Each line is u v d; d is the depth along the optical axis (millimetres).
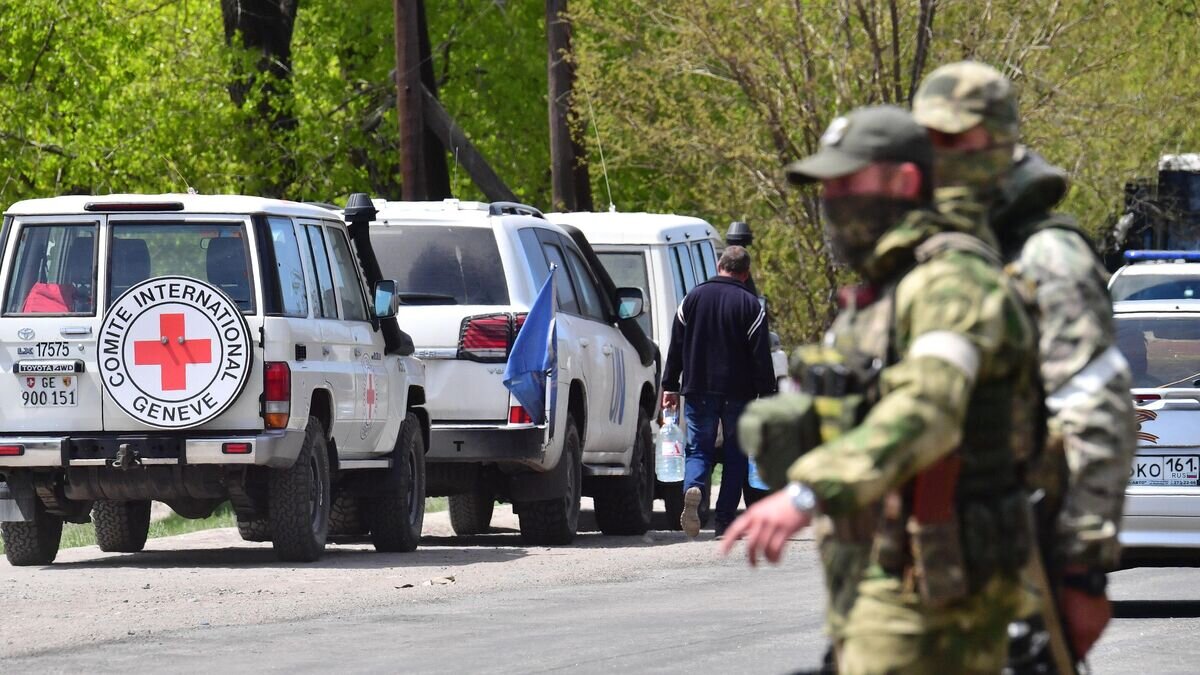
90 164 76750
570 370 34344
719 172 72688
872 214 8992
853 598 9008
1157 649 21656
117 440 28672
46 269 29375
